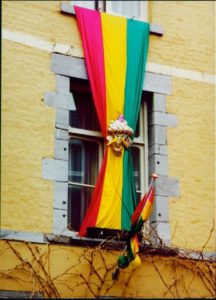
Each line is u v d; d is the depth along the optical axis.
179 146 13.14
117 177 12.35
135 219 11.59
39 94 12.38
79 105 13.11
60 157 12.23
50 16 12.89
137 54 13.23
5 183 11.71
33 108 12.26
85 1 13.86
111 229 12.03
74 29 13.03
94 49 12.94
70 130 12.77
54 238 11.70
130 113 12.78
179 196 12.82
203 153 13.25
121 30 13.28
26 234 11.60
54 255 11.61
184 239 12.59
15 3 12.65
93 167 12.88
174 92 13.44
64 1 13.41
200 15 14.16
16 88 12.23
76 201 12.57
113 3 14.06
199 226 12.77
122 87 12.88
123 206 12.25
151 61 13.45
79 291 11.55
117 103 12.75
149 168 13.03
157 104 13.24
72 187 12.62
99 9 13.88
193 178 13.03
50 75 12.57
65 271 11.58
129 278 11.87
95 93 12.70
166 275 12.12
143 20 13.99
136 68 13.12
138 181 13.00
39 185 11.95
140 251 12.05
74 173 12.76
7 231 11.49
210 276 12.38
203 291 12.27
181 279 12.19
